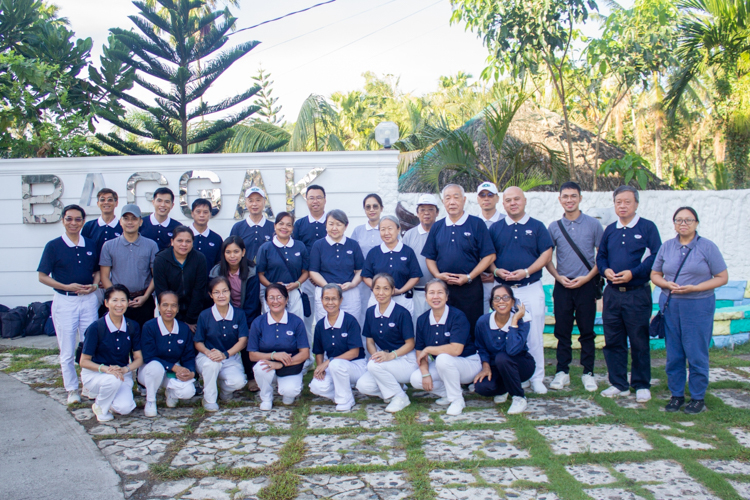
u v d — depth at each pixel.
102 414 4.05
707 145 16.75
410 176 9.12
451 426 3.85
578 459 3.27
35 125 10.98
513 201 4.59
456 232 4.64
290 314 4.52
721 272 3.95
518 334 4.16
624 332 4.45
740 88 13.19
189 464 3.29
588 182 9.10
